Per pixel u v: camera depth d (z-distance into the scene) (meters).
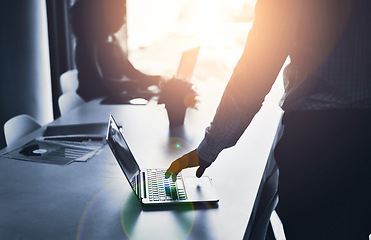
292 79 1.23
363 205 1.18
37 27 3.85
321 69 1.14
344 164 1.18
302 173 1.22
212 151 1.34
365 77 1.13
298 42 1.16
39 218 1.30
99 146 2.00
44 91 4.00
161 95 2.35
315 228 1.24
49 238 1.19
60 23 3.91
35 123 2.37
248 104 1.22
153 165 1.77
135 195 1.47
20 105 3.83
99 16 3.10
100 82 3.18
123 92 3.18
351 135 1.17
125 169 1.45
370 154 1.16
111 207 1.38
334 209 1.21
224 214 1.34
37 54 3.89
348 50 1.11
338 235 1.21
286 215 1.27
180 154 1.91
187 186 1.52
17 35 3.71
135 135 2.19
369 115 1.16
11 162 1.78
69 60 4.00
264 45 1.17
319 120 1.19
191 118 2.55
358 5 1.08
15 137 2.19
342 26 1.10
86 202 1.42
